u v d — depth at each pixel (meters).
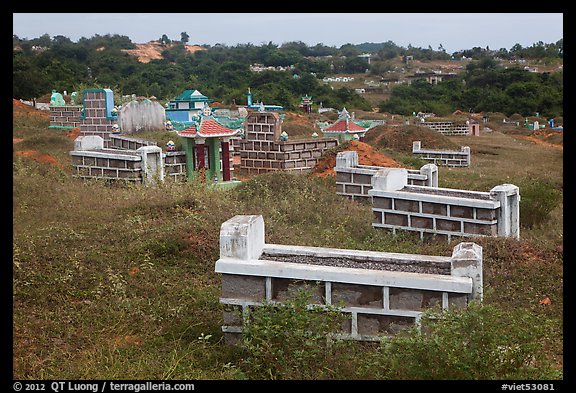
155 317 9.52
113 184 20.48
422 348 7.07
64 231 13.23
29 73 67.62
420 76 126.81
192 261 12.01
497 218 13.66
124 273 11.23
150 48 142.50
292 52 131.75
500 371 7.11
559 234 14.45
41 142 35.47
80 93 54.59
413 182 18.47
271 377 7.40
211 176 24.94
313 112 69.31
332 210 17.23
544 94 80.00
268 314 8.09
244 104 70.56
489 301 10.27
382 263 9.19
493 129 68.81
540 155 42.53
